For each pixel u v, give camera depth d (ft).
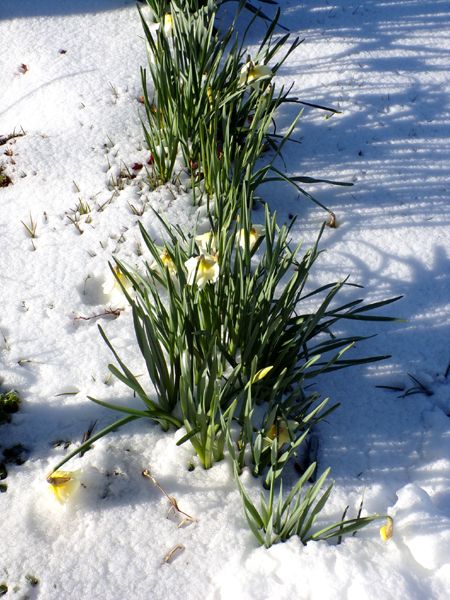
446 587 5.31
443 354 6.61
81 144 8.11
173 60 7.88
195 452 5.90
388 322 6.79
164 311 5.83
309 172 7.95
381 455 5.99
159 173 7.77
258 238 6.51
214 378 5.51
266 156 8.05
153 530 5.56
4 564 5.41
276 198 7.71
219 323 5.90
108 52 9.05
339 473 5.89
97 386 6.27
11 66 8.99
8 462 5.87
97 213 7.48
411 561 5.42
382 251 7.30
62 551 5.47
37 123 8.40
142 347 5.67
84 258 7.13
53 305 6.79
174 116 7.55
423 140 8.25
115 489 5.73
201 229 7.40
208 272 5.65
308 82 8.79
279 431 5.66
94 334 6.58
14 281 6.95
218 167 7.14
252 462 5.86
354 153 8.12
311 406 6.25
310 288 6.99
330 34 9.35
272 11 9.64
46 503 5.65
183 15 7.78
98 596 5.29
